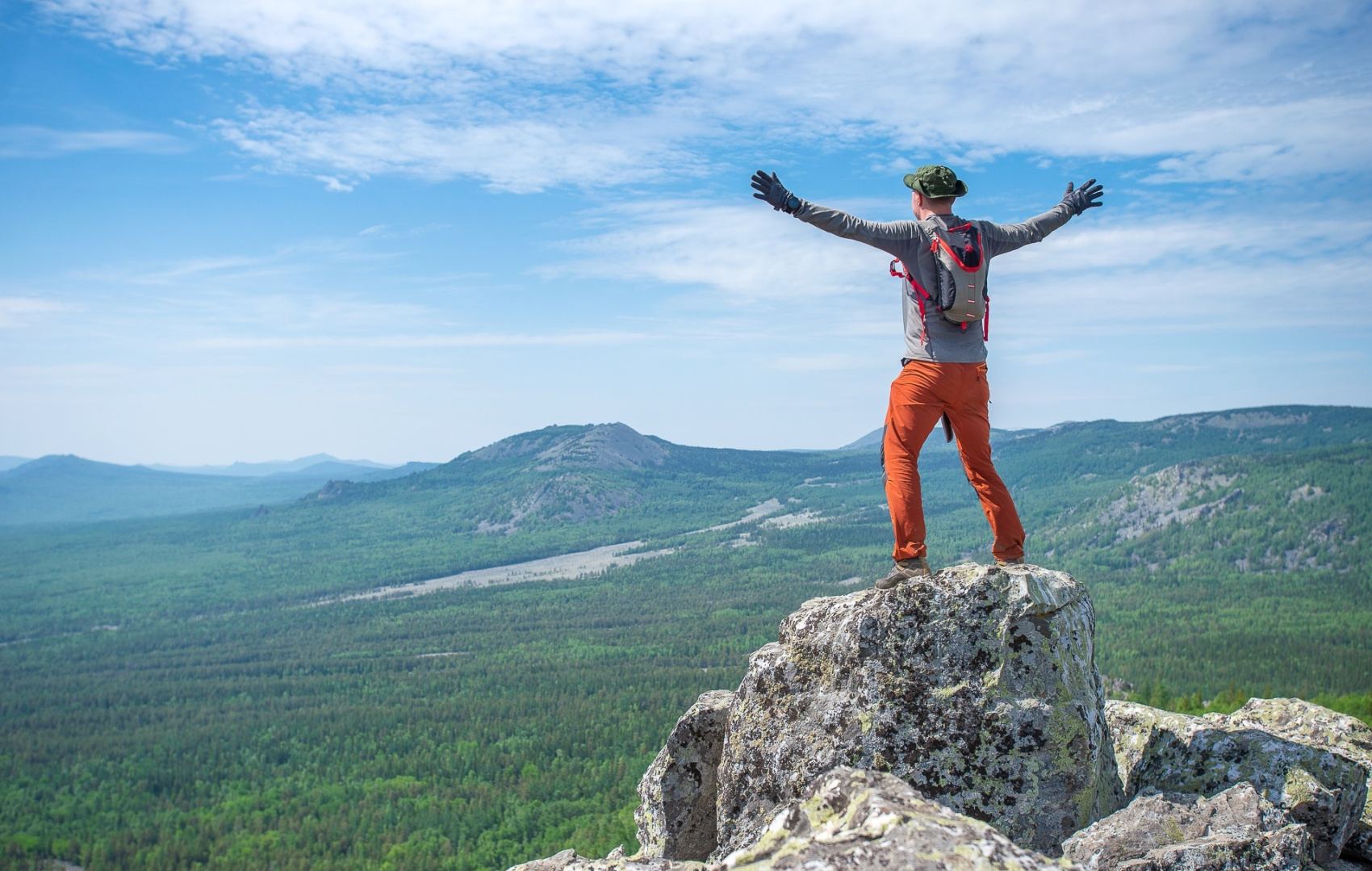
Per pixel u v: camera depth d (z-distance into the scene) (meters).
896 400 9.16
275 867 154.75
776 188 8.65
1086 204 9.37
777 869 4.72
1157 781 9.25
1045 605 8.37
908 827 4.79
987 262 8.88
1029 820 7.93
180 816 189.62
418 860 148.12
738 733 9.45
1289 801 8.37
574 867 8.11
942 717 8.31
